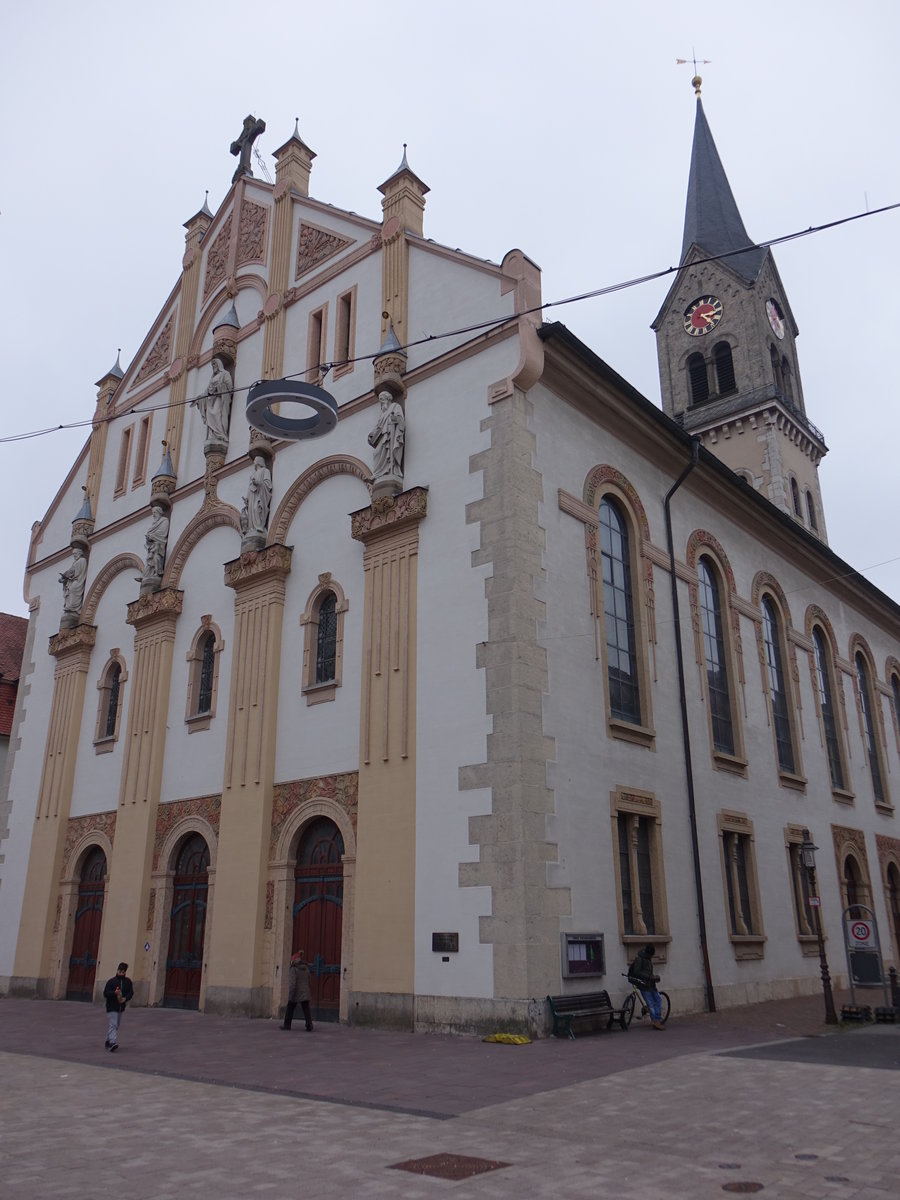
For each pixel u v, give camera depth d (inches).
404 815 693.3
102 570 1132.5
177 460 1072.8
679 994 749.9
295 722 811.4
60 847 1040.2
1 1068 507.5
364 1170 290.4
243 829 815.1
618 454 856.3
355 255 920.9
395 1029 652.1
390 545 770.2
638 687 815.1
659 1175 283.0
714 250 1830.7
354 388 864.9
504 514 701.9
